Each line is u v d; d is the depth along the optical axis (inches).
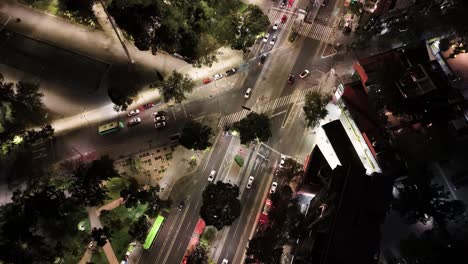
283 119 4362.7
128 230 3811.5
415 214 3740.2
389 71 4074.8
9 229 3496.6
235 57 4675.2
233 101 4451.3
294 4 4987.7
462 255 3535.9
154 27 4335.6
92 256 3710.6
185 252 3786.9
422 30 4712.1
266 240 3403.1
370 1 4896.7
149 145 4239.7
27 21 4822.8
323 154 4008.4
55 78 4534.9
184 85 4190.5
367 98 4052.7
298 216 3582.7
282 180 4045.3
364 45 4714.6
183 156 4175.7
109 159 4156.0
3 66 4581.7
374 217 3075.8
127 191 3725.4
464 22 4655.5
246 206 3961.6
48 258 3506.4
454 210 3722.9
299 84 4534.9
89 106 4411.9
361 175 3235.7
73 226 3718.0
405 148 4028.1
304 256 3164.4
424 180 3833.7
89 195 3737.7
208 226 3826.3
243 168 4121.6
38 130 4271.7
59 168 4104.3
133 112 4340.6
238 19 4407.0
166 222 3895.2
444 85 4013.3
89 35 4758.9
